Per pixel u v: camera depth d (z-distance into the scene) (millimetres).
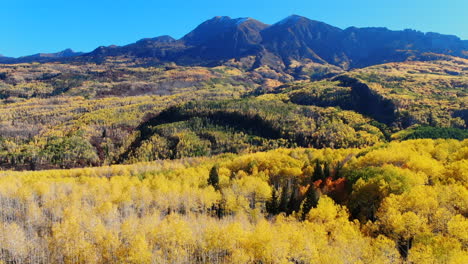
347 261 60062
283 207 104312
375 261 58562
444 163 107125
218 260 76188
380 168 100312
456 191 71875
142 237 76438
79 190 123062
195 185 127875
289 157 166000
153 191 117875
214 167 133625
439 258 55062
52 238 82625
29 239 86062
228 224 86375
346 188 103562
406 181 86000
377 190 86562
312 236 69125
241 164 176625
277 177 140875
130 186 118875
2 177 153875
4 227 83500
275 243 67188
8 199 113562
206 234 77812
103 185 128125
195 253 80250
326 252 63469
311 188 92750
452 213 69000
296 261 68125
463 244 59625
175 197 113000
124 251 74312
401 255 66062
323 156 164000
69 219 86000
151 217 94562
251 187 117062
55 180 147125
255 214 99938
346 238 66500
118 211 107062
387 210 72812
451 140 145125
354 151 172750
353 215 87562
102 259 76562
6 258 77500
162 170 194250
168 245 77000
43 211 107125
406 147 138000
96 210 99062
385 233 71000
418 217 65812
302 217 91938
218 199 112812
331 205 83750
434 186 79375
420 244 59094
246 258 68438
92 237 82125
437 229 66188
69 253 76688
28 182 140750
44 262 77500
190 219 99812
